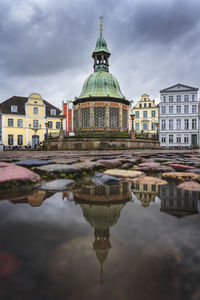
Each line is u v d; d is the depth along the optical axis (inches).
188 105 1555.1
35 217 33.2
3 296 13.4
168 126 1588.3
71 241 23.2
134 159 170.9
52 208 39.6
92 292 14.2
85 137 610.5
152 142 746.2
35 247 21.4
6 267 17.0
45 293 13.8
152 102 1640.0
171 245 22.6
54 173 89.0
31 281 15.2
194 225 29.9
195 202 46.3
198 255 20.1
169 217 34.2
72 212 36.8
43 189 60.7
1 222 30.5
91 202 45.6
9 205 41.6
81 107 773.9
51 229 27.4
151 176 92.4
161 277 16.3
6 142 1456.7
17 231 26.4
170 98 1588.3
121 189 63.3
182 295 14.2
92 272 16.7
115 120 760.3
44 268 17.0
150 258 19.4
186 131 1553.9
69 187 65.3
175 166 127.9
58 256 19.3
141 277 16.2
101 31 885.2
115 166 131.0
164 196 53.2
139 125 1646.2
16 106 1519.4
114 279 16.0
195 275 16.6
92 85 807.1
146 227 28.9
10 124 1473.9
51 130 1605.6
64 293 14.0
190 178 84.7
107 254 20.0
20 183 63.5
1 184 59.5
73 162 136.6
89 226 29.0
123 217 34.0
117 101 770.2
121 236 25.3
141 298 13.7
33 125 1545.3
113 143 622.2
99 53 869.8
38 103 1565.0
